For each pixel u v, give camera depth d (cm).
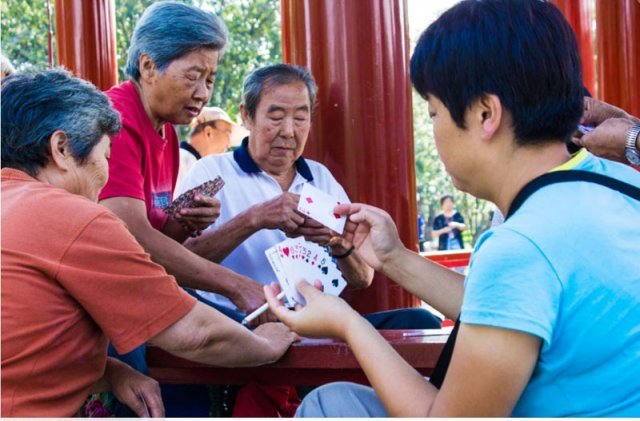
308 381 244
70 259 192
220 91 1030
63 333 194
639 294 142
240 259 324
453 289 210
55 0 416
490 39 151
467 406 142
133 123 287
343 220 220
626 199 150
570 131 156
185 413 280
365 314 334
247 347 216
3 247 189
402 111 344
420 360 223
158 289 199
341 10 332
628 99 506
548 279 139
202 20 291
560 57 151
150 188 297
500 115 152
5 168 207
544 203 147
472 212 1744
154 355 247
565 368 144
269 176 331
